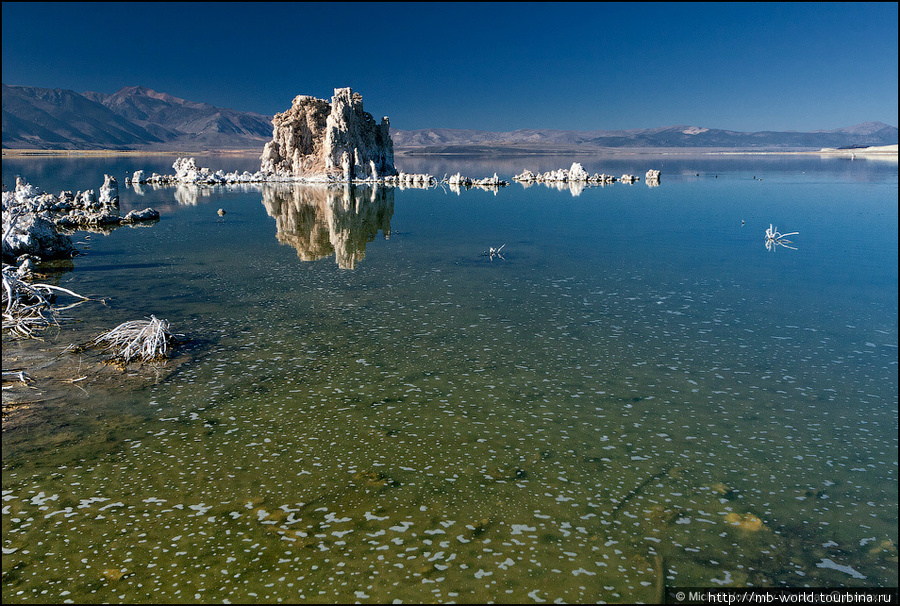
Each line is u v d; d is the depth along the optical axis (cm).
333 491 1045
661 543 912
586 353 1753
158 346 1731
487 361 1691
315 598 789
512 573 842
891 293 2441
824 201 6488
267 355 1739
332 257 3372
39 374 1583
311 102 12019
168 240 4028
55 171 13638
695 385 1514
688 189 8525
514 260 3247
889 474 1102
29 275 2730
